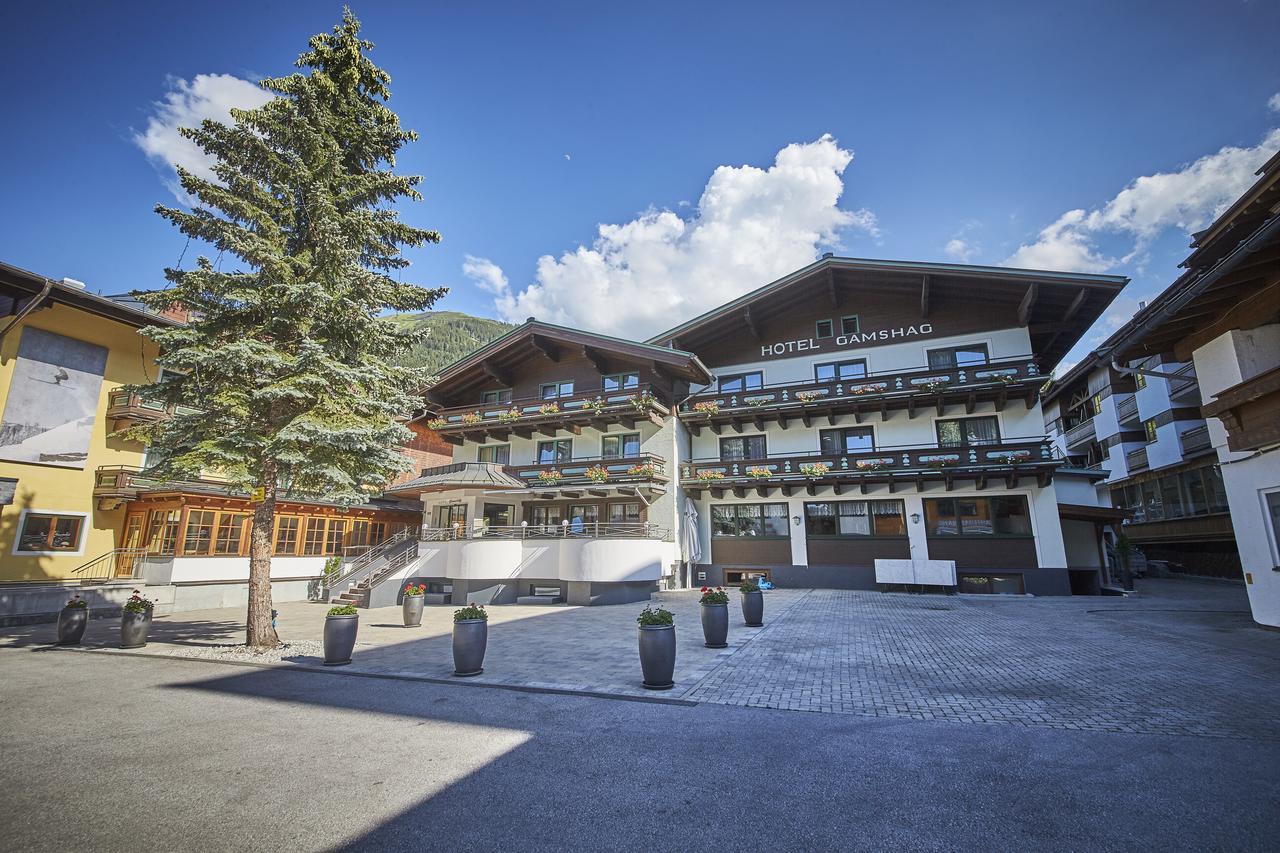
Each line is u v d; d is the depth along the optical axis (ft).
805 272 83.25
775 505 87.45
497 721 22.90
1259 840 13.05
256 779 17.39
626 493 83.97
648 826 14.16
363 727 22.35
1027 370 74.08
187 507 73.92
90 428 70.23
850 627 45.29
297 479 43.01
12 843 13.66
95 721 23.49
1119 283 69.67
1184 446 98.22
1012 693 25.66
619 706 24.84
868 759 18.24
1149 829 13.61
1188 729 20.49
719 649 36.68
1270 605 39.65
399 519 107.24
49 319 67.05
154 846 13.51
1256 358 39.88
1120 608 55.93
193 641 45.19
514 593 73.61
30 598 57.57
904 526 79.71
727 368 93.30
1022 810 14.66
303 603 81.92
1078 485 81.87
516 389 99.25
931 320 83.35
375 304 45.85
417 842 13.56
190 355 37.45
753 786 16.38
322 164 42.32
